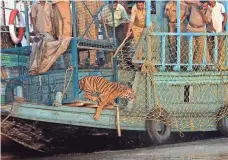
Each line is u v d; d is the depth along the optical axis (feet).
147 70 39.91
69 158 35.53
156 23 46.91
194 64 41.75
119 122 38.19
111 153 37.29
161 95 40.60
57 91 37.27
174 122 41.09
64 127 36.14
